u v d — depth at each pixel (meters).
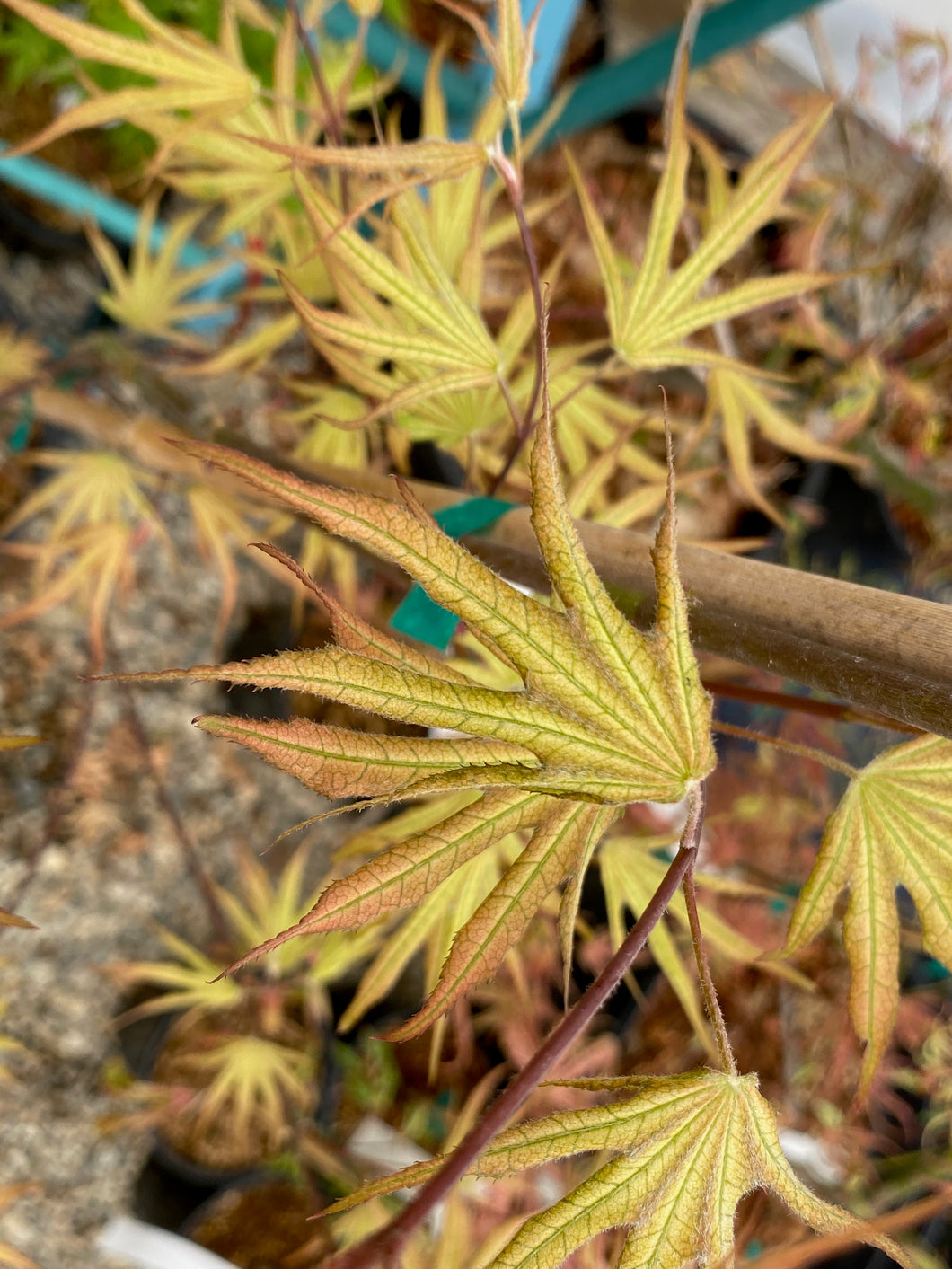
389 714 0.09
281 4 0.33
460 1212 0.21
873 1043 0.13
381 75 0.38
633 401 0.40
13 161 0.38
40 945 0.39
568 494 0.20
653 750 0.10
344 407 0.25
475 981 0.10
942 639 0.10
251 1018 0.40
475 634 0.11
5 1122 0.39
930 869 0.13
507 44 0.15
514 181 0.15
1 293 0.39
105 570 0.30
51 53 0.35
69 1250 0.39
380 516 0.09
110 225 0.40
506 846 0.19
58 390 0.29
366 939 0.31
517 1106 0.08
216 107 0.18
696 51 0.34
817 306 0.37
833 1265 0.39
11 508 0.39
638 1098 0.10
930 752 0.13
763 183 0.17
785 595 0.12
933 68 0.40
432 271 0.17
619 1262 0.10
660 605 0.10
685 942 0.37
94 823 0.39
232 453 0.09
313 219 0.16
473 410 0.19
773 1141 0.10
